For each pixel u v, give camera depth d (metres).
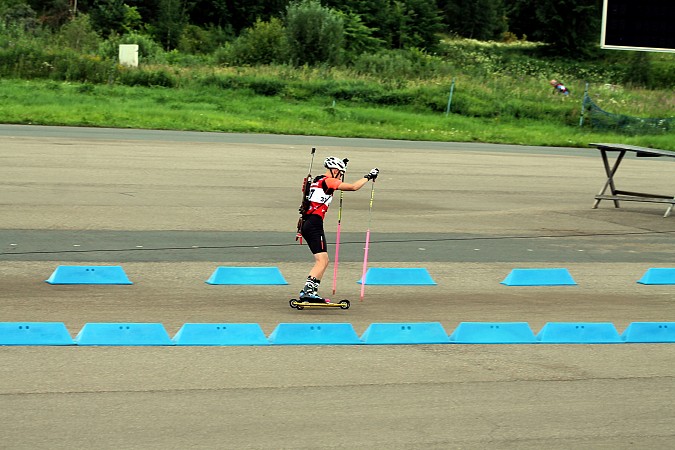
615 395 9.54
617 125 52.50
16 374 9.45
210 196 23.30
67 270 13.95
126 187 23.97
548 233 20.72
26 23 79.31
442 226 20.83
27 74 53.81
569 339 11.94
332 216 21.41
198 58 73.31
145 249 16.69
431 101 54.88
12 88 48.72
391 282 14.98
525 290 15.00
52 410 8.41
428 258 17.17
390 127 46.59
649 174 34.00
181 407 8.61
